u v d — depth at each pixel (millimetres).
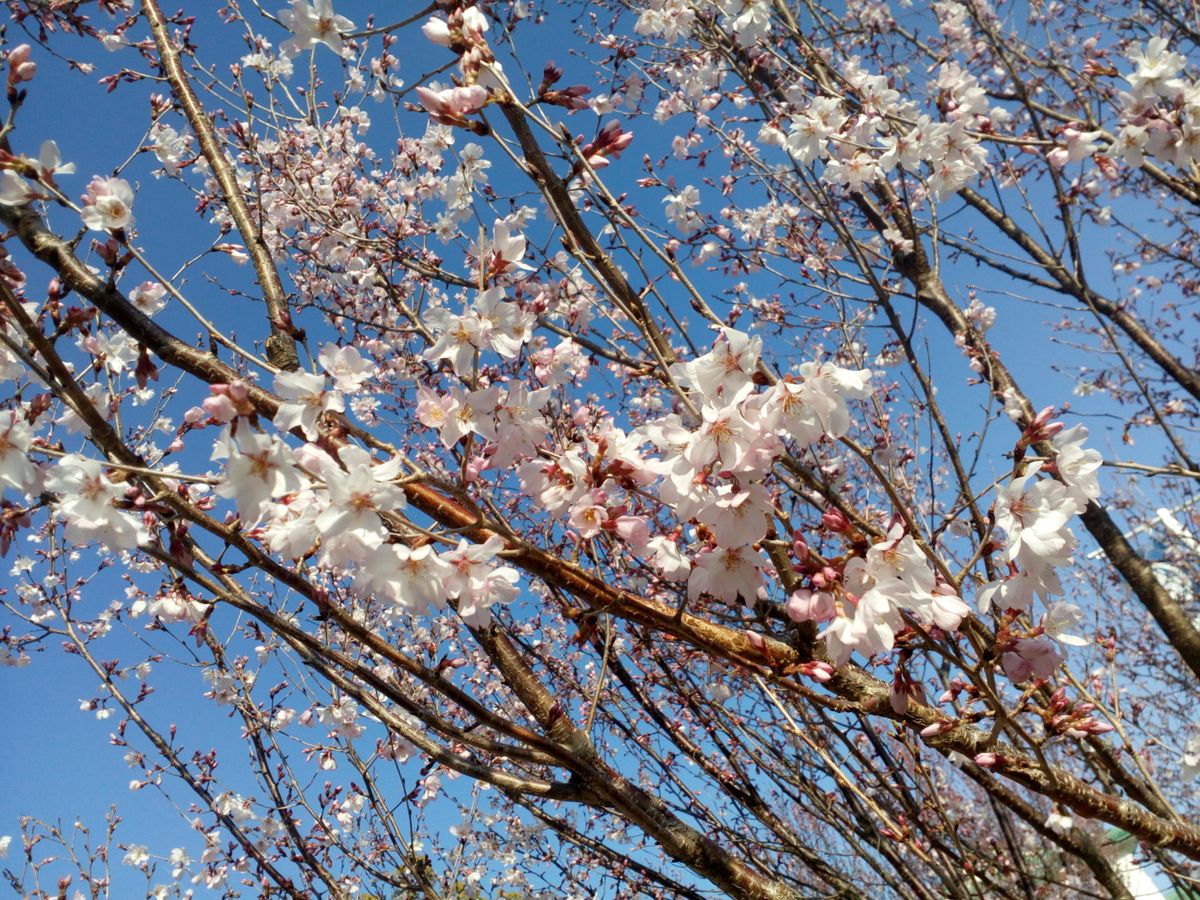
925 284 5789
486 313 2086
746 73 5031
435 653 4574
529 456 2178
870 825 4516
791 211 5910
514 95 2277
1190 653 5570
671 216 5281
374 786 4465
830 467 4750
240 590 2516
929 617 1906
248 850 5012
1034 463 2037
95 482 1818
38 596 6066
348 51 2793
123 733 5871
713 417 1899
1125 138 3578
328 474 1716
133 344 2611
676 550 2113
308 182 5230
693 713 4512
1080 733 2145
